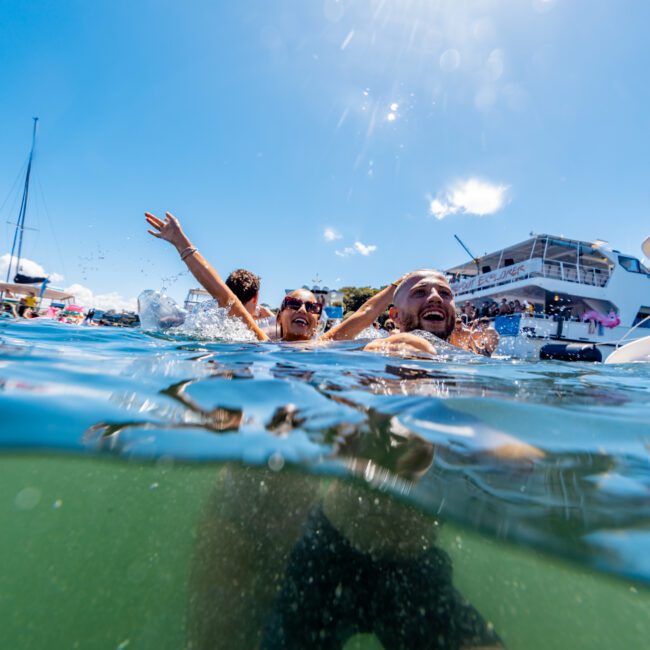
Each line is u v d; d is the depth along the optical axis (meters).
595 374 0.71
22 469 0.33
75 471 0.33
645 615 0.37
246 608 0.32
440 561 0.33
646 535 0.26
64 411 0.36
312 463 0.31
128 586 0.42
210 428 0.35
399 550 0.32
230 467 0.32
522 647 0.41
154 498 0.38
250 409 0.39
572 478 0.29
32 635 0.39
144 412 0.37
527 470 0.30
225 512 0.35
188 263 1.15
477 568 0.36
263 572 0.33
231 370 0.55
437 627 0.31
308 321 1.22
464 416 0.39
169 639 0.37
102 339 0.84
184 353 0.71
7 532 0.39
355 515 0.32
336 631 0.31
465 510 0.29
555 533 0.27
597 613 0.38
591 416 0.40
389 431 0.35
